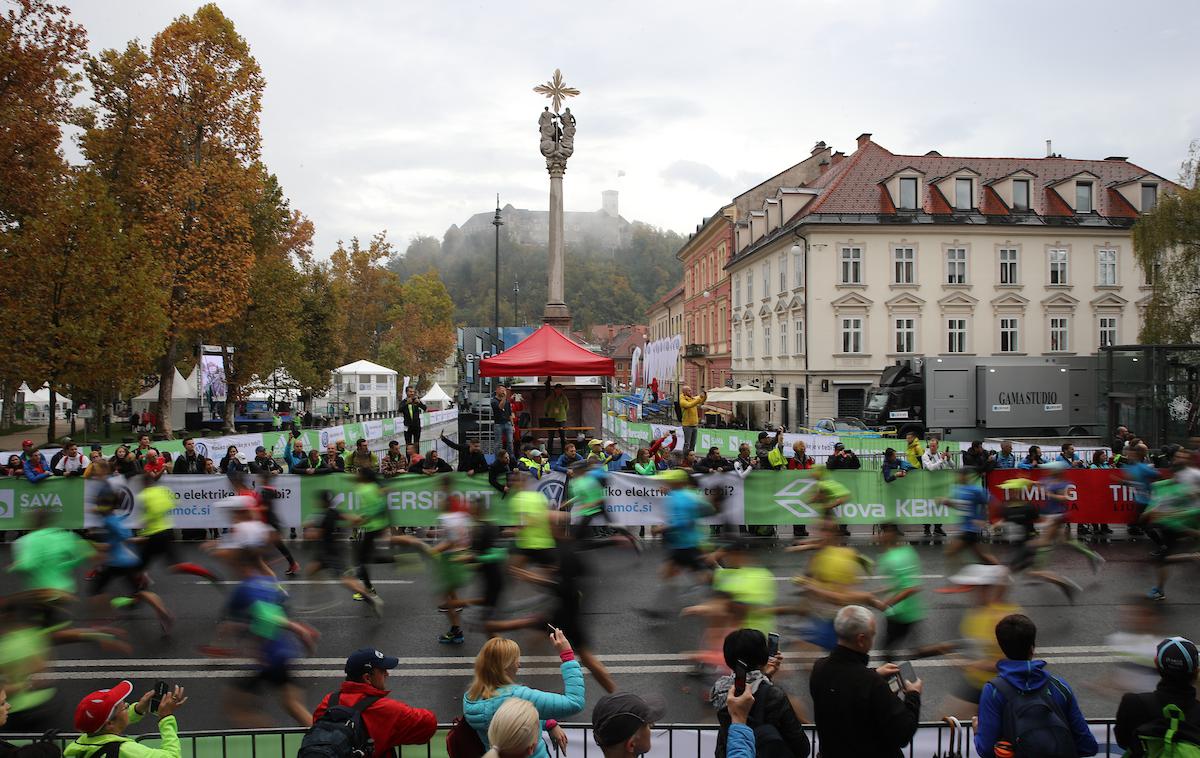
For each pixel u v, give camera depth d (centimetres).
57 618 845
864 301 4103
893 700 398
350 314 7400
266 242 4462
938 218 4131
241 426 4328
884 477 1492
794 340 4350
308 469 1683
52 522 1391
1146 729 393
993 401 3139
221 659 859
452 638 914
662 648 897
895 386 3306
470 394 3538
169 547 1017
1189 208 3005
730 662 424
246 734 521
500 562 887
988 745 415
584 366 2209
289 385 5512
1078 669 827
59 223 2698
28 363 2622
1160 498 1093
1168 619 982
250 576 789
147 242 3123
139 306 2823
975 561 1271
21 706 683
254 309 4191
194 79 3359
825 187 4484
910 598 786
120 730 452
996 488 1480
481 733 452
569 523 1145
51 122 2830
